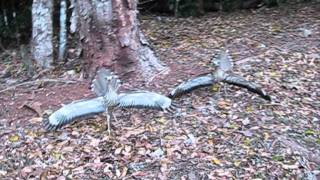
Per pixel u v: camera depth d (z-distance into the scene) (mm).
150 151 2293
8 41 4703
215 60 2840
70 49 3830
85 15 2857
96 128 2477
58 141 2396
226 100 2715
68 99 2777
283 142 2383
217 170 2182
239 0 5316
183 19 4973
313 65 3293
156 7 5508
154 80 2916
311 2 5156
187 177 2137
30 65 3502
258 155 2285
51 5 3523
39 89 2986
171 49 3686
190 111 2598
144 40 2975
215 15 5086
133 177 2141
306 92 2900
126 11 2834
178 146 2324
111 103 2379
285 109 2678
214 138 2387
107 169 2193
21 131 2500
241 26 4348
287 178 2164
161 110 2438
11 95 2930
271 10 5000
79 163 2240
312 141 2424
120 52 2871
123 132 2428
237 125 2494
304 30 4039
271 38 3893
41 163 2256
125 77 2900
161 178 2131
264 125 2508
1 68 3699
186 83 2676
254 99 2738
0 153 2338
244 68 3188
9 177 2174
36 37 3529
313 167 2254
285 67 3234
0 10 4801
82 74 3064
